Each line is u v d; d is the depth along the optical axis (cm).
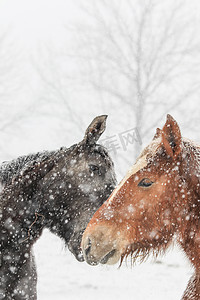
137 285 862
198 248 331
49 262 1077
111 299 752
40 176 485
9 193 481
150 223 327
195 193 327
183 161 327
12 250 466
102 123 483
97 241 327
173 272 986
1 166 513
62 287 844
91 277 934
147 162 330
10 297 454
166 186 325
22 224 474
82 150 486
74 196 478
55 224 492
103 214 333
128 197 328
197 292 322
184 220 328
